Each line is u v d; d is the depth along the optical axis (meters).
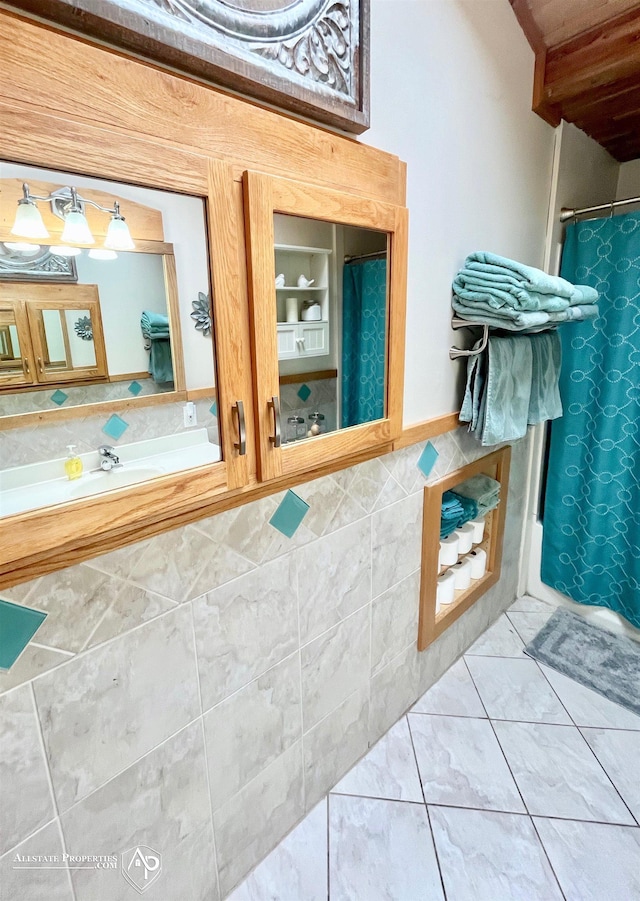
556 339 1.60
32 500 0.63
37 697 0.66
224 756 0.96
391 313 1.03
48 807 0.70
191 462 0.77
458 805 1.25
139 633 0.76
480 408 1.35
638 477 1.73
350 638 1.23
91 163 0.55
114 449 0.73
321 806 1.26
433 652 1.63
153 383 0.73
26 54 0.49
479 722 1.52
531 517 2.12
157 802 0.85
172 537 0.78
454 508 1.55
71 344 0.69
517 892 1.06
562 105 1.57
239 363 0.75
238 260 0.72
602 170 2.02
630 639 1.90
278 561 0.98
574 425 1.87
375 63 0.95
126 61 0.56
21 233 0.61
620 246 1.62
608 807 1.24
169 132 0.62
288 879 1.09
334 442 0.95
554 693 1.63
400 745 1.44
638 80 1.41
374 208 0.93
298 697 1.11
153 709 0.81
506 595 2.10
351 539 1.16
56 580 0.65
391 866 1.12
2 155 0.50
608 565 1.90
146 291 0.69
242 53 0.68
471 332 1.43
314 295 0.89
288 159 0.77
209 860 0.99
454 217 1.26
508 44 1.34
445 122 1.16
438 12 1.08
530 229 1.65
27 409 0.67
